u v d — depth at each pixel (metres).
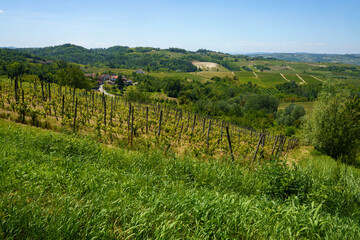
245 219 3.80
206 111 80.56
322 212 5.15
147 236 3.17
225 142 18.80
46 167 5.31
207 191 5.35
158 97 108.88
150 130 20.17
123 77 161.50
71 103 26.05
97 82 135.25
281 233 3.71
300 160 17.62
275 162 6.57
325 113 21.27
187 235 3.32
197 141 17.34
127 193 4.50
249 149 15.74
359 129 19.22
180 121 27.59
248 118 71.94
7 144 7.00
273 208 4.55
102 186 4.63
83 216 3.42
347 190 6.07
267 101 84.56
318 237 3.69
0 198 3.56
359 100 19.59
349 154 19.12
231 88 129.88
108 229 3.16
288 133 48.81
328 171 7.53
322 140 20.69
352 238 3.94
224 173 6.81
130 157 7.61
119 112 27.44
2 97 20.45
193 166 7.08
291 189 5.76
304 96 121.44
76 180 4.75
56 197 3.83
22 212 3.20
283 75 197.88
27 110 13.65
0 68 91.75
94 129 14.84
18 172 4.52
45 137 8.16
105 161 7.23
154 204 4.01
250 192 6.23
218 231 3.40
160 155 8.02
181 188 5.43
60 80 65.81
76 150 7.78
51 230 3.00
